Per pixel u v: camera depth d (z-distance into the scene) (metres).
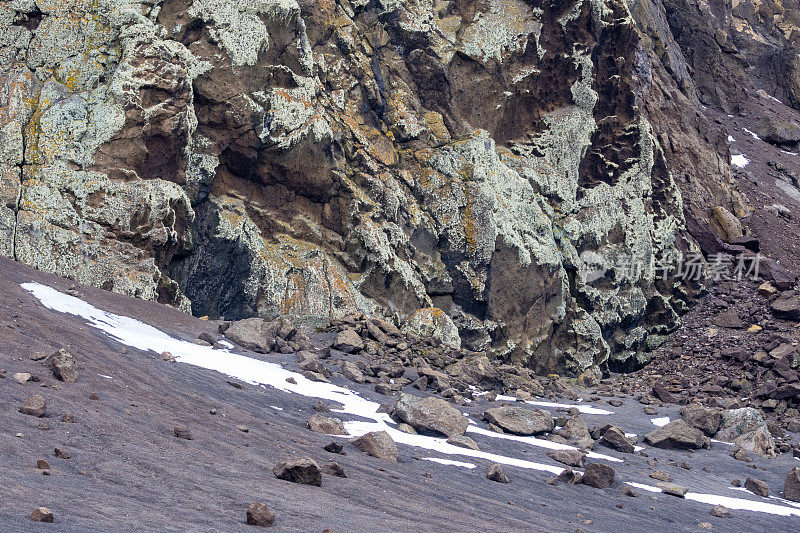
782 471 12.62
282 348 14.39
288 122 19.77
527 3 26.41
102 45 17.42
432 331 20.47
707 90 41.97
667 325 27.09
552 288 23.55
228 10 19.30
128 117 16.81
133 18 17.64
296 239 20.27
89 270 15.44
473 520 6.09
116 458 5.48
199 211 18.30
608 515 7.86
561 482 9.16
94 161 16.45
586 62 26.61
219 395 9.28
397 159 22.86
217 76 18.91
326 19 22.30
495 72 25.30
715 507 8.95
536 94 26.09
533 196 24.20
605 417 15.75
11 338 8.53
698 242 29.61
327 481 6.41
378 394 12.66
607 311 25.48
